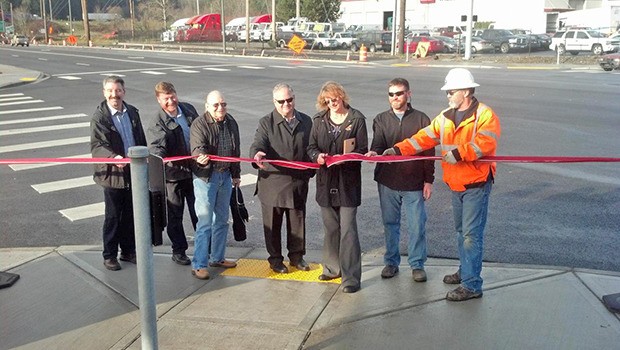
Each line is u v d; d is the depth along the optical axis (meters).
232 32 72.19
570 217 7.50
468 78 4.85
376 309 4.99
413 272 5.55
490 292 5.18
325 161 5.18
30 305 5.23
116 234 5.98
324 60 39.94
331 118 5.46
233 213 6.08
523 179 9.37
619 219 7.39
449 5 66.94
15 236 7.26
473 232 4.98
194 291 5.48
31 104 19.89
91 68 35.19
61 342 4.62
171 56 47.06
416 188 5.45
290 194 5.71
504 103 17.34
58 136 13.95
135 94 21.91
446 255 6.36
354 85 22.97
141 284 3.52
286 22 72.62
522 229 7.09
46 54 53.81
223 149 5.80
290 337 4.59
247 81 25.25
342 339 4.53
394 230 5.62
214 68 32.84
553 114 15.34
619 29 47.16
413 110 5.56
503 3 62.38
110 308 5.15
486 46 44.25
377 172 5.63
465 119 4.88
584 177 9.40
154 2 115.31
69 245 6.86
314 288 5.50
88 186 9.54
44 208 8.41
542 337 4.42
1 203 8.67
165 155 5.86
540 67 32.09
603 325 4.55
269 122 5.74
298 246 5.92
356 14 77.88
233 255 6.47
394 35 43.81
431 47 44.22
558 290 5.15
